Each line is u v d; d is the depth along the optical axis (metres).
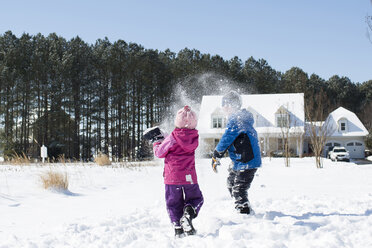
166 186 3.43
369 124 50.25
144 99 47.06
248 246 2.66
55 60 41.03
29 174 9.77
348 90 67.88
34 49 43.53
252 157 3.85
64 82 41.06
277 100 35.66
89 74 43.72
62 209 5.11
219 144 3.90
